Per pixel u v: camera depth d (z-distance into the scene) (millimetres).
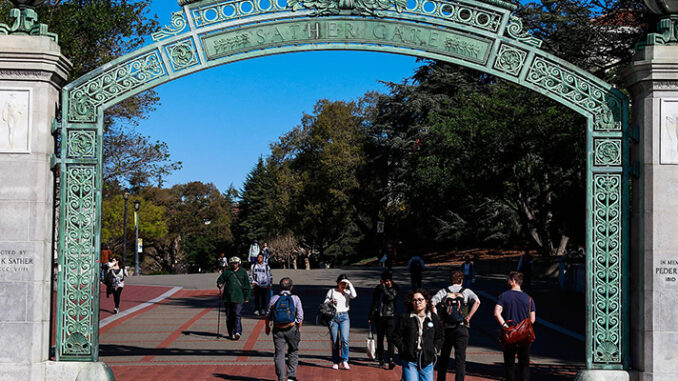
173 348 14742
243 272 16234
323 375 11836
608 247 9906
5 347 9453
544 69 10078
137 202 47469
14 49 9461
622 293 9852
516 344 10422
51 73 9719
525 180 34281
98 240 9906
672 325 9422
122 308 23062
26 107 9648
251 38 10195
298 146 67812
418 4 10117
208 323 19141
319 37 10148
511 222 46594
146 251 88188
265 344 15406
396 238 63469
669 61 9422
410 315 8805
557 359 13680
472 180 35281
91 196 9961
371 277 38062
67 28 21047
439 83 52875
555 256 35688
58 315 9859
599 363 9844
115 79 10102
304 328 18281
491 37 10094
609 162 9977
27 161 9594
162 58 10172
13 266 9516
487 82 47062
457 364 10125
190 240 89438
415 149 52219
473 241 53188
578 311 21500
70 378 9695
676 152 9555
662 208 9516
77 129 10008
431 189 42438
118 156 29781
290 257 69938
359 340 16188
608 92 10016
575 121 25328
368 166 61906
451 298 10297
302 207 65938
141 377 11422
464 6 10125
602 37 20469
